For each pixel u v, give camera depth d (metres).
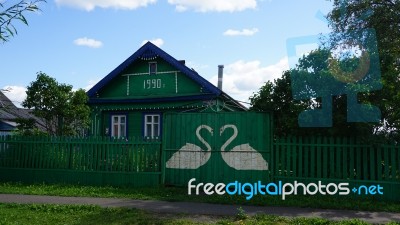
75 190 12.39
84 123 20.02
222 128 12.66
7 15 6.17
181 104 21.25
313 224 8.19
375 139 10.83
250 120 12.45
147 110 22.02
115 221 8.32
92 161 13.67
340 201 10.59
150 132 21.84
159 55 21.89
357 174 11.16
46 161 14.20
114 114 22.77
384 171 10.98
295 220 8.44
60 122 19.42
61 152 14.06
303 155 11.73
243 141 12.43
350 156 11.27
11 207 9.95
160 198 11.19
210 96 20.52
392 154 10.91
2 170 14.54
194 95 20.78
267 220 8.52
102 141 13.64
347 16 14.47
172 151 13.01
